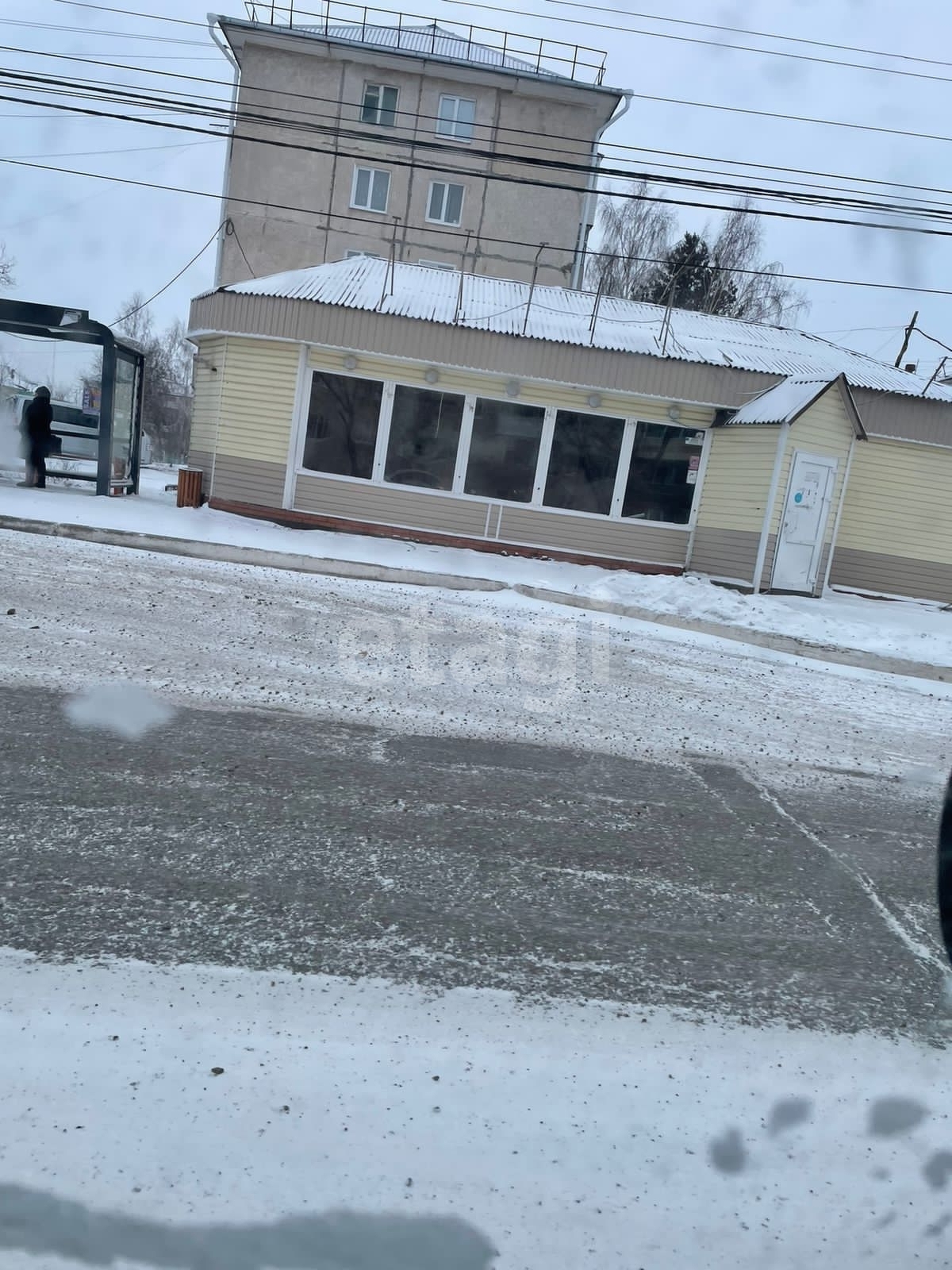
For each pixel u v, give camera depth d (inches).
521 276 1493.6
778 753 290.2
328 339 611.2
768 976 151.3
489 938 154.0
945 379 894.4
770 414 602.9
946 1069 128.8
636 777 250.7
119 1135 101.3
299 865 173.3
